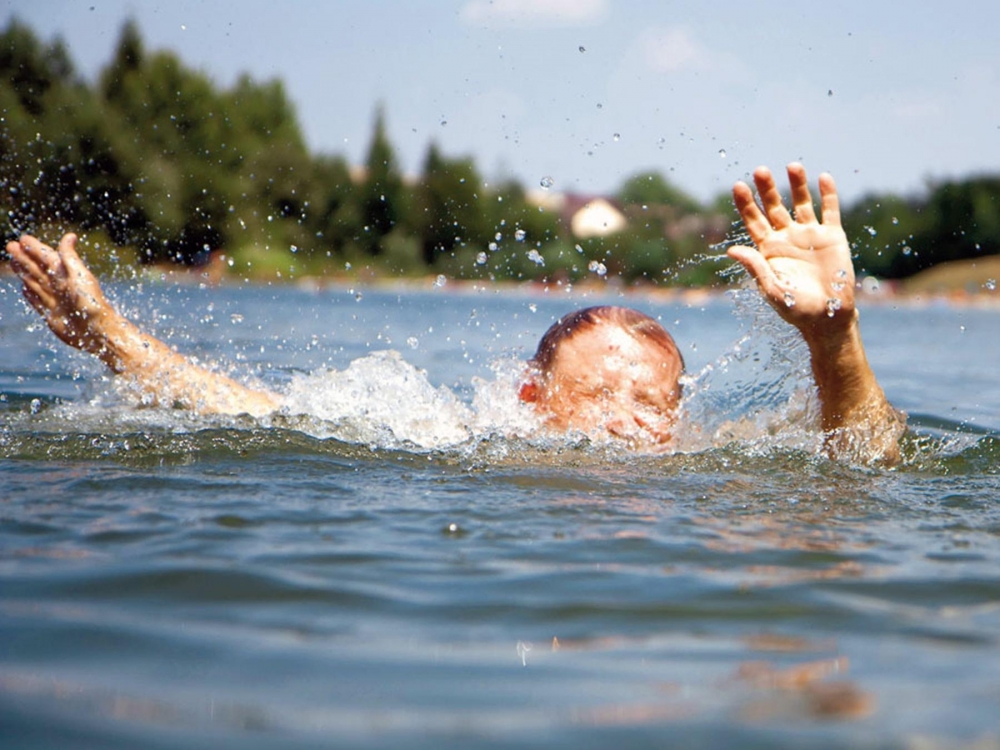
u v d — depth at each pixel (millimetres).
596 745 1213
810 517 2482
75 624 1620
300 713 1300
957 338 12070
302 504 2467
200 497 2504
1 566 1913
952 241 33094
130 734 1227
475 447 3148
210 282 22031
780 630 1671
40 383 4844
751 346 3412
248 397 3691
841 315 2928
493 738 1232
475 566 1989
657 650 1568
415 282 31109
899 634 1655
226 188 25969
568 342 3264
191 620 1653
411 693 1376
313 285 27484
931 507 2641
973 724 1278
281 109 31672
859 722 1285
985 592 1885
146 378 3641
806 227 2934
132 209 20922
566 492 2676
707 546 2176
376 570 1948
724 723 1285
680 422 3293
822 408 3164
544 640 1604
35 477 2660
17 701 1318
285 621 1663
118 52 25641
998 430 4359
